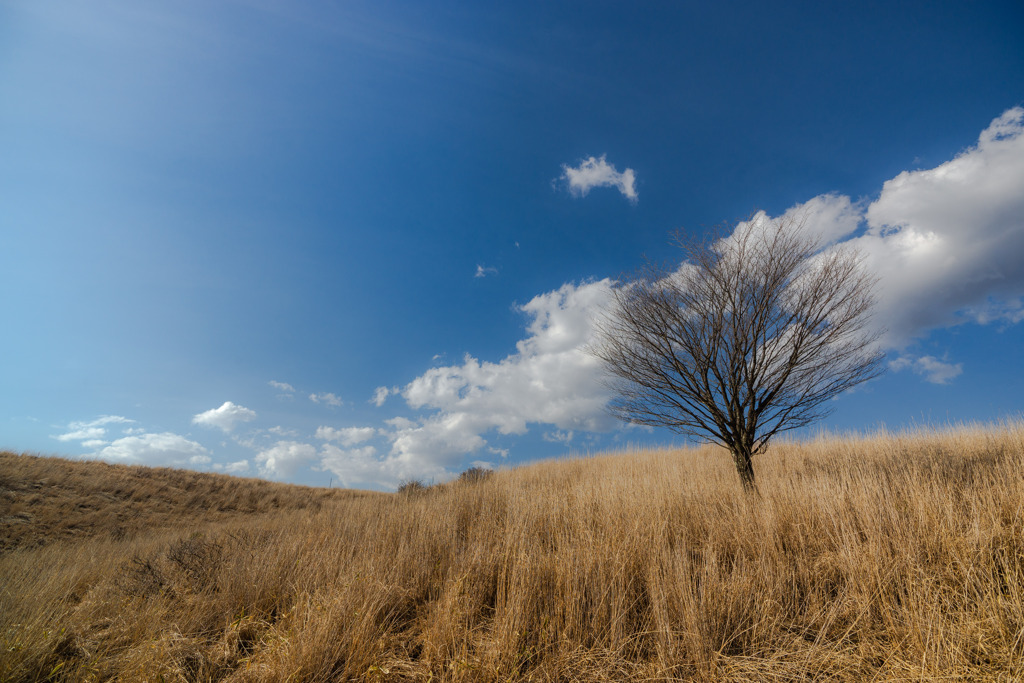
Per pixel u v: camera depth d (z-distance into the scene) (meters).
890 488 5.33
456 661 2.99
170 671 3.08
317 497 23.11
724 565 4.17
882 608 3.33
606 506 5.67
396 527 5.82
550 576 3.92
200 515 18.05
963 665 2.74
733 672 2.91
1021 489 4.39
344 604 3.61
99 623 3.74
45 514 14.58
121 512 16.44
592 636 3.28
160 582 4.69
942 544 3.86
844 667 2.89
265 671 3.01
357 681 2.98
